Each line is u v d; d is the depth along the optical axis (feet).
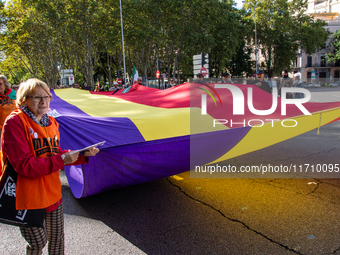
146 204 12.48
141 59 120.26
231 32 129.08
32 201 6.23
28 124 6.40
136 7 101.86
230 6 127.44
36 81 6.49
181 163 12.79
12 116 6.22
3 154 6.30
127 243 9.45
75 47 110.42
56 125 7.27
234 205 12.01
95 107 15.81
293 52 153.69
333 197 12.42
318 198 12.37
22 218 6.20
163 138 11.79
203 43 116.98
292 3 151.74
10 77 201.46
